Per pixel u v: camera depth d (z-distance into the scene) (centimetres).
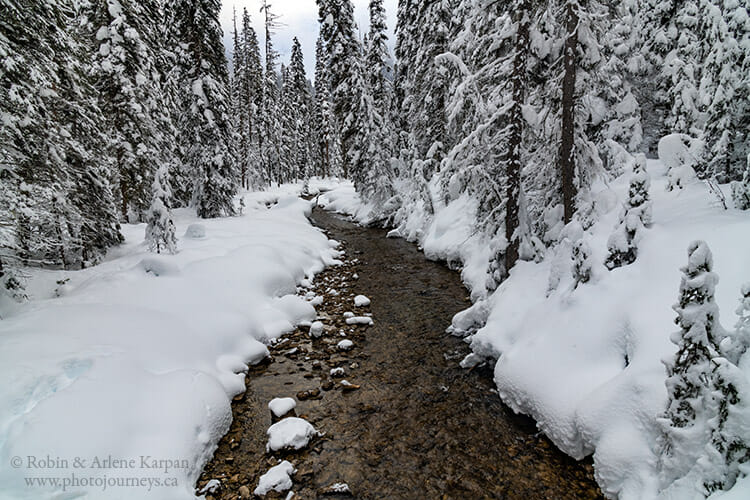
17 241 974
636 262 669
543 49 891
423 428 655
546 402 614
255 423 672
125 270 1093
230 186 2334
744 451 336
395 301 1291
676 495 371
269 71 5162
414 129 2423
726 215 642
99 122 1478
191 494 488
